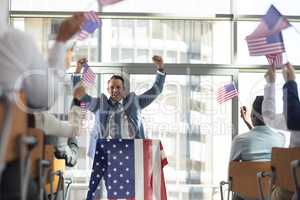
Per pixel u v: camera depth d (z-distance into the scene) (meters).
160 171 6.75
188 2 11.25
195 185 10.79
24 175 3.09
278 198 5.38
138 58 11.08
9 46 3.20
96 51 11.04
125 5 11.19
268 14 5.81
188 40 11.16
